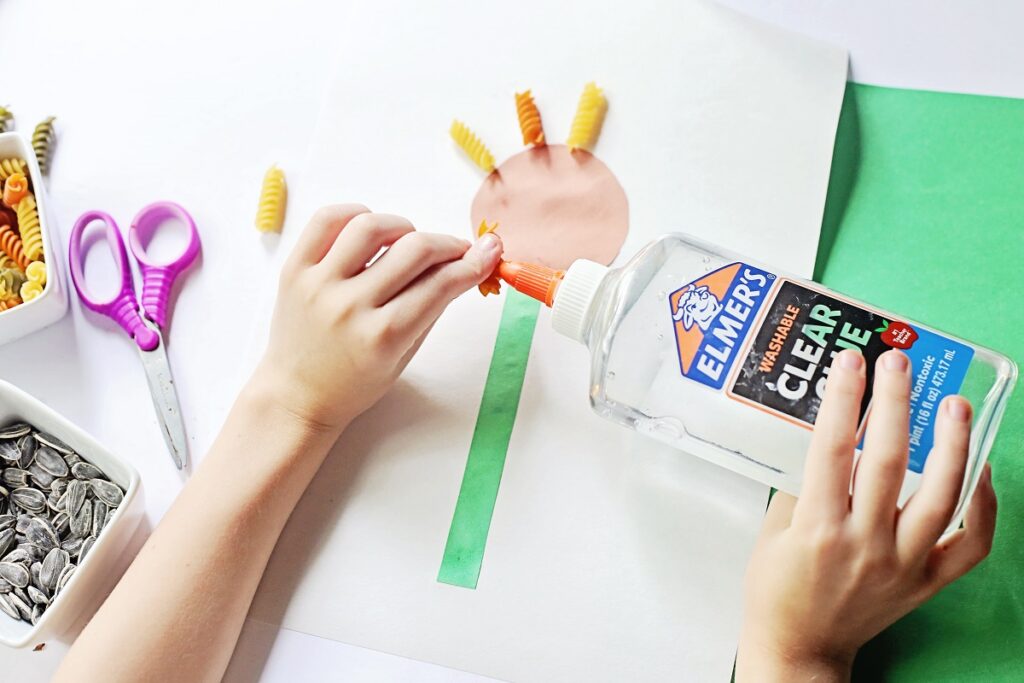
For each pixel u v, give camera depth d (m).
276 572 0.49
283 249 0.54
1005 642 0.44
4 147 0.53
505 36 0.55
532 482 0.49
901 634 0.46
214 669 0.46
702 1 0.54
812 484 0.41
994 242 0.50
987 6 0.54
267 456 0.48
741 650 0.45
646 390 0.44
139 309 0.53
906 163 0.52
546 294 0.47
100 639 0.44
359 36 0.55
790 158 0.52
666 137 0.53
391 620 0.48
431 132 0.54
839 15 0.54
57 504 0.49
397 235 0.49
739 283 0.44
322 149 0.54
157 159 0.56
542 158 0.53
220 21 0.58
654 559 0.48
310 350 0.48
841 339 0.43
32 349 0.53
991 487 0.44
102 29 0.58
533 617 0.47
